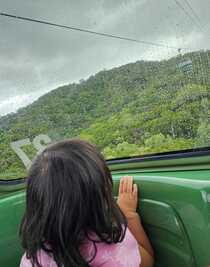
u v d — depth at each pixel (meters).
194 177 1.29
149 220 1.32
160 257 1.32
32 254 1.09
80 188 1.04
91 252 1.08
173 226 1.25
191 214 1.21
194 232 1.20
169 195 1.26
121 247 1.12
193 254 1.21
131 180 1.37
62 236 1.04
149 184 1.32
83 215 1.04
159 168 1.49
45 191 1.05
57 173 1.05
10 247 1.55
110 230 1.08
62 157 1.07
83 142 1.12
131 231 1.29
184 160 1.42
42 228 1.05
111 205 1.09
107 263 1.09
